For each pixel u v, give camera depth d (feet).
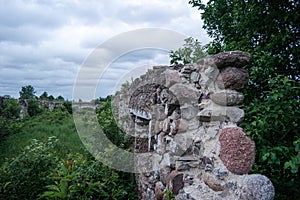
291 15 10.53
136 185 11.19
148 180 9.64
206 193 6.05
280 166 7.45
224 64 6.43
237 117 6.39
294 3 10.77
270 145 7.16
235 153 5.53
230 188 5.43
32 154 9.90
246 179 5.00
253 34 11.55
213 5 15.21
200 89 7.16
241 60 6.35
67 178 8.58
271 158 6.54
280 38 10.18
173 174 7.00
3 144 17.46
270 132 7.43
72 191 8.34
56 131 20.71
